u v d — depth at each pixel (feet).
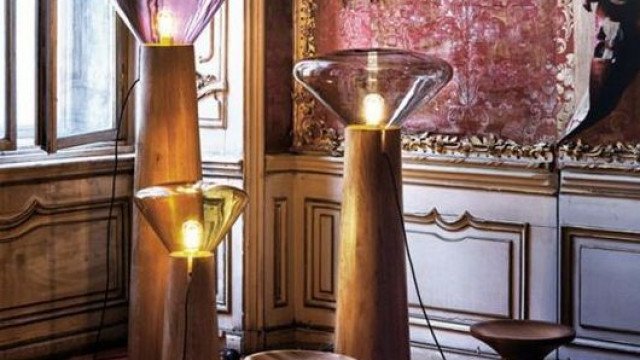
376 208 10.55
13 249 15.10
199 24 12.57
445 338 15.49
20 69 15.37
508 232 14.94
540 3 14.57
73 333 15.98
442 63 11.21
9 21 14.82
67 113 15.88
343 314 10.65
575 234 14.48
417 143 15.55
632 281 14.12
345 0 16.14
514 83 14.85
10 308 15.16
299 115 16.60
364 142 10.57
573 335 11.28
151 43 12.48
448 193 15.38
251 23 16.08
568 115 14.43
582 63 14.26
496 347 11.21
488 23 14.99
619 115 14.10
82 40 16.10
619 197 14.12
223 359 15.37
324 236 16.48
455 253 15.37
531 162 14.67
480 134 15.15
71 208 15.78
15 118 15.01
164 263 12.57
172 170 12.33
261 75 16.19
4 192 14.89
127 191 16.57
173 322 9.96
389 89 10.79
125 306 16.66
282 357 10.10
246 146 16.22
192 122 12.44
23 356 15.35
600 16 14.07
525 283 14.85
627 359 14.20
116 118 16.79
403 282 10.71
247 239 16.30
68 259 15.83
